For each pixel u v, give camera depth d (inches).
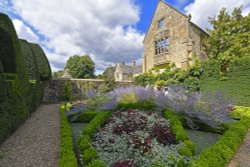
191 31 613.0
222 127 230.1
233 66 417.4
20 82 239.0
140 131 180.1
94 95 349.7
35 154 146.9
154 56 724.7
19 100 222.7
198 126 249.3
